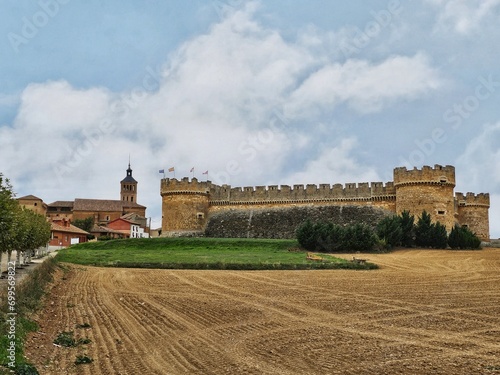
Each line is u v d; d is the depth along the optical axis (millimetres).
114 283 39000
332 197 86375
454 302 28516
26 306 23438
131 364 15625
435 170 78938
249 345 18219
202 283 38906
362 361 15836
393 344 18219
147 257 60656
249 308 26844
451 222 79312
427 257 61281
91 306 27500
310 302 28891
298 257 58500
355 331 20656
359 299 29969
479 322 22453
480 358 16125
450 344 18156
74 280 41094
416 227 74062
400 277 42875
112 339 19203
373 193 84125
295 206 88188
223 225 89875
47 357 16375
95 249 76938
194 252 68500
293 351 17266
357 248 67312
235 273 46750
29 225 41031
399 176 80688
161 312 25578
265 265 51281
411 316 24078
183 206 91062
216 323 22594
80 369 15031
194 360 16125
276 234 84812
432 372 14492
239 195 91875
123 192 188125
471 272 47062
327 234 68438
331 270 49469
